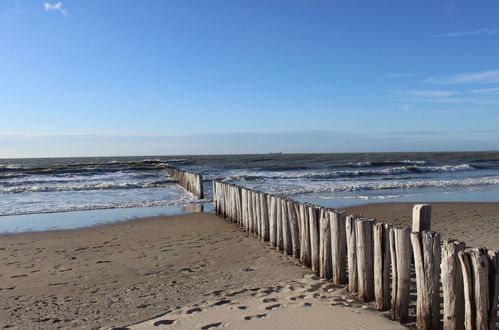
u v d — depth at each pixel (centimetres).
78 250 794
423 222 495
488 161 5888
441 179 2612
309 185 2184
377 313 411
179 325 395
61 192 1967
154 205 1508
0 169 3659
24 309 468
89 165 4431
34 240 897
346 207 1353
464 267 318
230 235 909
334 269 516
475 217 1115
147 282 572
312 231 576
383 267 418
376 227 426
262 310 423
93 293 527
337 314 405
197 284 554
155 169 3816
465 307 321
